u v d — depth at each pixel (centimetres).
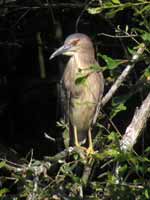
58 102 1468
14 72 1602
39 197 919
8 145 1550
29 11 1498
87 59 1280
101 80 1245
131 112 1337
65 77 1277
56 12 1478
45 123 1568
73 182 939
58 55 1377
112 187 864
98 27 1448
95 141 961
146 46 858
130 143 868
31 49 1591
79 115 1245
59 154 959
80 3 1384
